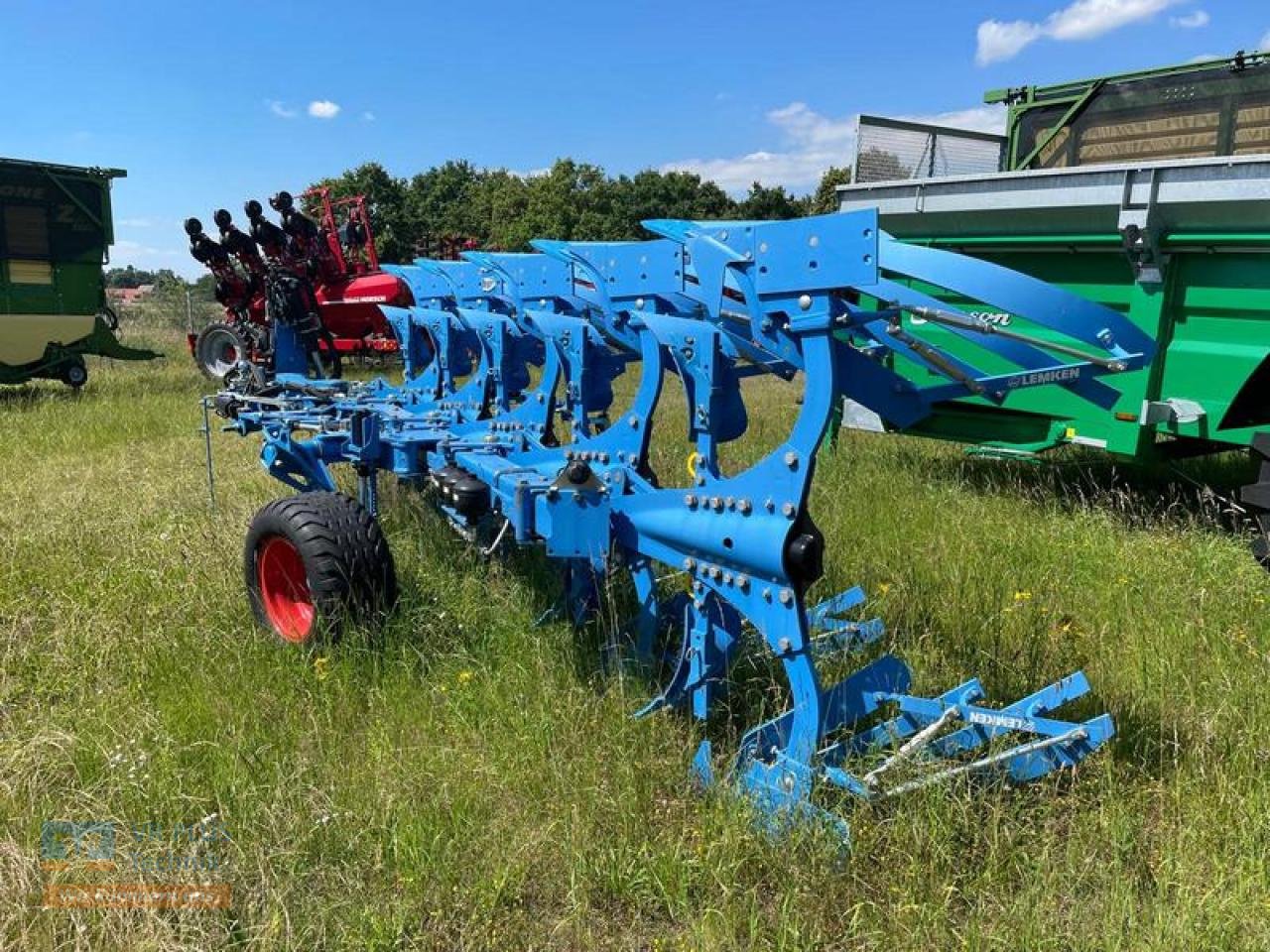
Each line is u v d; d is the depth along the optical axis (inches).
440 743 136.3
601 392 174.4
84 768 126.0
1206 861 110.3
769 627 115.3
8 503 261.9
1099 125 308.0
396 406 232.7
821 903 103.1
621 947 101.5
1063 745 115.8
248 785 122.0
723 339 129.8
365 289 557.6
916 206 263.7
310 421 205.5
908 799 112.2
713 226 121.5
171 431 400.2
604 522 132.6
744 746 120.4
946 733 123.3
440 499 174.2
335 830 114.4
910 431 288.8
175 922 100.6
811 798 111.5
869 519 236.5
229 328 571.2
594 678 148.3
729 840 108.7
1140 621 170.9
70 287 552.4
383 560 161.6
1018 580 192.4
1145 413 226.2
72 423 407.8
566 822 115.1
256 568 173.2
